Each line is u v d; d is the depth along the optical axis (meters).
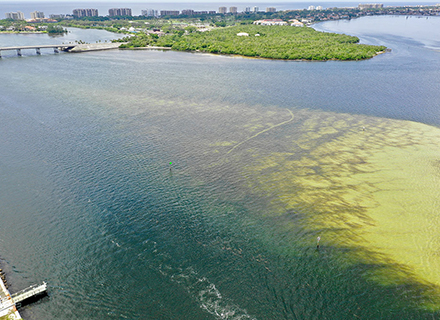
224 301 66.31
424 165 112.50
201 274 72.12
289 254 76.88
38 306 65.94
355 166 113.00
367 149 124.81
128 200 95.50
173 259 75.88
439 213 88.31
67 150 123.81
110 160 116.62
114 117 156.62
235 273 72.31
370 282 69.56
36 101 179.25
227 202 94.75
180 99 184.75
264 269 73.19
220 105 174.88
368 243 79.25
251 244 79.88
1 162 115.38
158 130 141.88
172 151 123.19
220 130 142.38
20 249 78.88
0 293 66.38
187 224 86.38
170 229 84.69
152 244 80.06
